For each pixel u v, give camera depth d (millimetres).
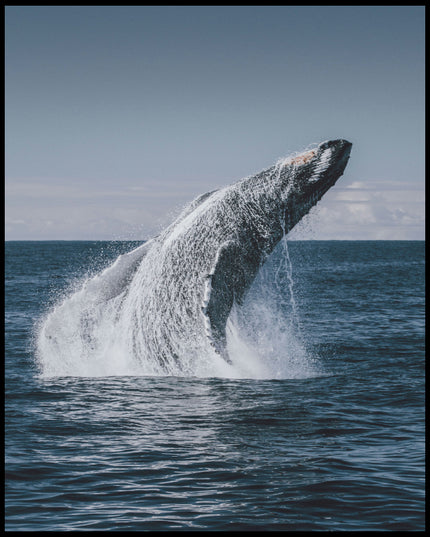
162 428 51844
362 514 36469
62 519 35750
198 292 67625
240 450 46656
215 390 64688
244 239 66688
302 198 66812
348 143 65688
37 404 59281
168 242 69188
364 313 142500
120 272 70562
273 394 63438
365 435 50656
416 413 57125
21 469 42812
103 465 43531
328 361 83312
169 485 40250
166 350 71000
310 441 49000
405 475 42125
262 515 36219
